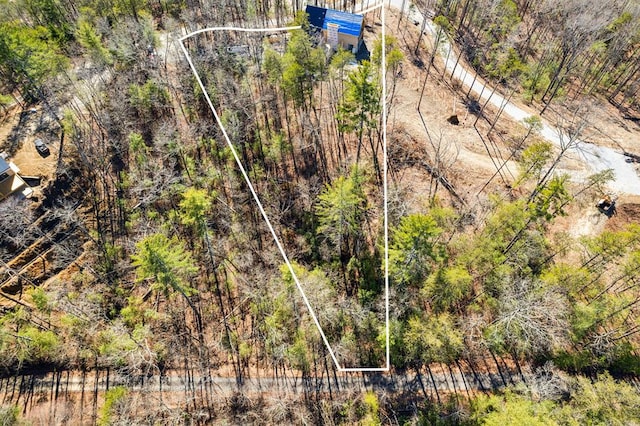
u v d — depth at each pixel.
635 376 40.91
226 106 58.81
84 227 48.88
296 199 53.59
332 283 46.31
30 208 47.75
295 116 62.22
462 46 81.50
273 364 42.12
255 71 66.25
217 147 56.78
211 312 45.09
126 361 40.94
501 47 78.00
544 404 35.94
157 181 51.12
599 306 39.38
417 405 39.88
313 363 42.09
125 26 62.84
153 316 42.69
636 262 37.94
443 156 58.44
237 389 40.62
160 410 38.81
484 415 37.09
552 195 41.38
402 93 67.81
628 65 75.81
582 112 68.44
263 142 58.38
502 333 40.00
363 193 52.47
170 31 69.38
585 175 56.94
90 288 45.19
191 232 49.66
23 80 56.66
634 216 52.19
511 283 41.56
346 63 61.56
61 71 55.94
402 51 77.50
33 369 40.62
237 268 47.53
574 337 39.72
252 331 43.97
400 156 58.50
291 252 49.12
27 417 38.06
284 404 39.47
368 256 48.00
